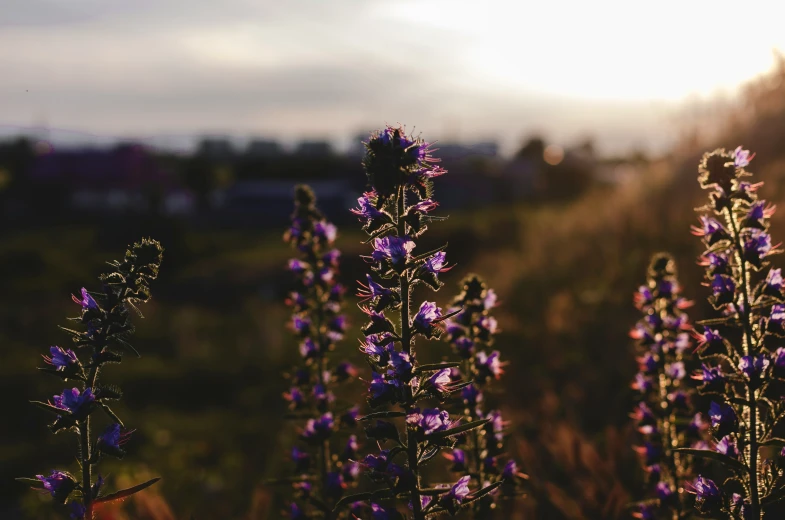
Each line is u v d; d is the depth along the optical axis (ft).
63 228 226.99
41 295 107.86
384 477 8.91
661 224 39.09
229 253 155.02
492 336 13.12
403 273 9.04
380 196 9.00
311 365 15.53
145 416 47.75
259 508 19.89
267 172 304.91
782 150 37.73
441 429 8.92
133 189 270.26
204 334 76.02
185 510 23.22
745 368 9.11
